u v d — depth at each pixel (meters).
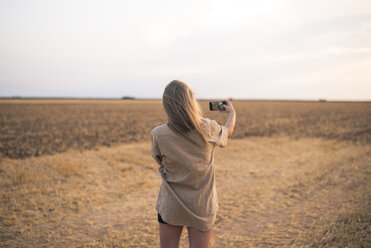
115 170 6.00
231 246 2.64
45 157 7.14
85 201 4.07
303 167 6.21
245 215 3.47
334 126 16.23
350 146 9.14
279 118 23.02
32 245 2.76
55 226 3.22
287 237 2.78
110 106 46.34
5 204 3.84
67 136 12.23
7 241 2.84
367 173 5.06
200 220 1.35
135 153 8.03
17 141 10.73
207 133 1.32
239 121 20.28
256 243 2.68
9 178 5.06
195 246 1.39
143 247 2.69
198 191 1.36
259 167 6.51
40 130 14.19
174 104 1.26
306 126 16.72
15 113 26.45
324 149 8.93
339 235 2.67
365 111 32.50
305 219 3.23
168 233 1.44
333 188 4.36
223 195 4.37
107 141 10.96
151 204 3.98
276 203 3.88
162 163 1.45
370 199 3.66
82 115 25.53
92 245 2.74
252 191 4.51
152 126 16.61
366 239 2.58
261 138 12.11
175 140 1.31
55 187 4.66
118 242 2.80
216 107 1.61
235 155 8.00
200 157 1.34
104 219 3.43
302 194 4.21
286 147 9.65
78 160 6.77
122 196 4.36
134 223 3.29
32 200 3.99
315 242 2.60
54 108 37.03
